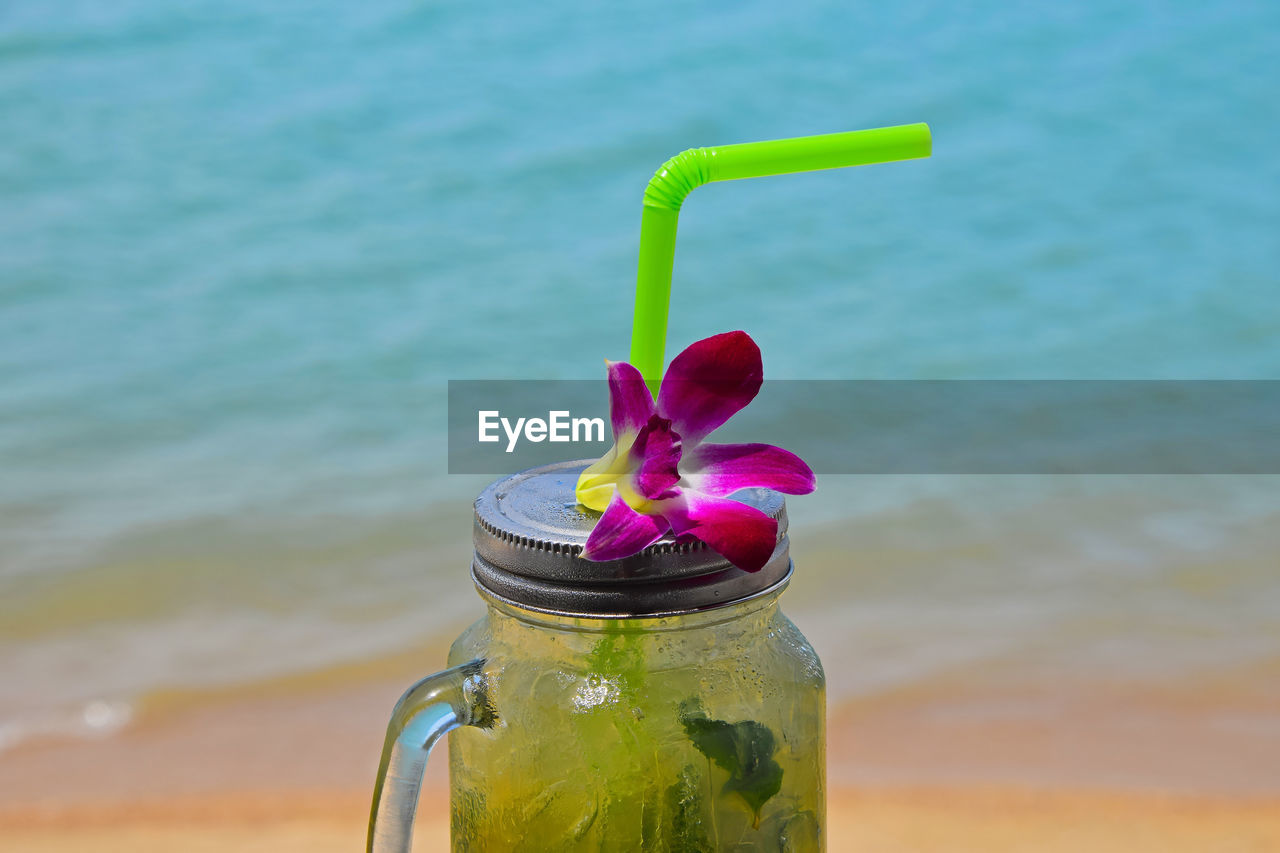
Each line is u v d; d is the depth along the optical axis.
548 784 0.72
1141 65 4.80
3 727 1.78
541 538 0.70
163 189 4.05
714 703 0.71
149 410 2.80
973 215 3.85
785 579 0.72
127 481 2.49
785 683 0.73
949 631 1.95
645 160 4.26
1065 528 2.25
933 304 3.32
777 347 3.11
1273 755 1.63
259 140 4.36
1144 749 1.65
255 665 1.92
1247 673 1.82
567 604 0.70
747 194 3.94
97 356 3.05
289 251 3.67
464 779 0.74
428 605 2.07
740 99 4.69
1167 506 2.32
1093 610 2.00
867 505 2.33
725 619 0.71
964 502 2.34
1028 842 1.44
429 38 5.02
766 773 0.71
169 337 3.14
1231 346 3.12
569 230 3.81
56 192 4.00
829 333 3.19
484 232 3.78
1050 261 3.58
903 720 1.73
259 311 3.30
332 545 2.25
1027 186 4.04
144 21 5.06
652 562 0.69
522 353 3.08
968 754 1.65
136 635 2.01
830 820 1.49
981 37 5.04
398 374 2.97
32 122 4.46
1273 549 2.16
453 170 4.19
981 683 1.81
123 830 1.52
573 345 3.12
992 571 2.12
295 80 4.73
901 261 3.56
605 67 4.82
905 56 4.91
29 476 2.50
